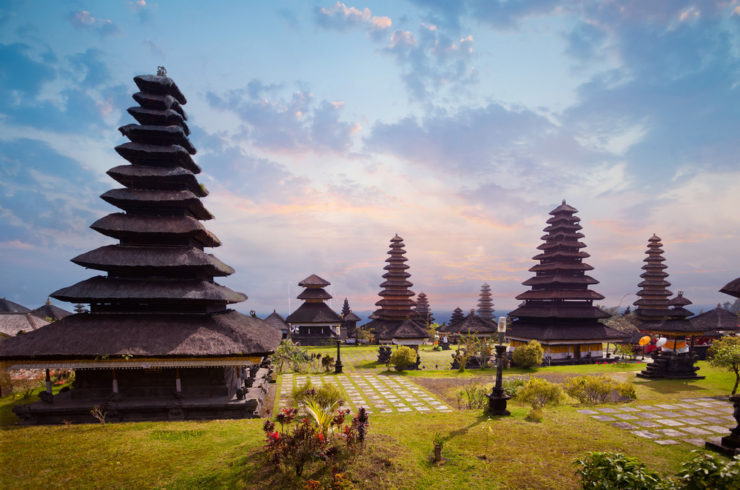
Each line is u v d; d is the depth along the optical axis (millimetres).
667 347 41562
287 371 36406
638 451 11719
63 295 20234
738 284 10906
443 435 12977
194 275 22500
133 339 19188
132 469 10602
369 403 23500
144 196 22969
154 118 24828
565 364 42719
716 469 6863
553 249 50094
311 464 9766
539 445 12070
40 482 9969
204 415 18875
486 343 41125
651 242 64438
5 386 23375
